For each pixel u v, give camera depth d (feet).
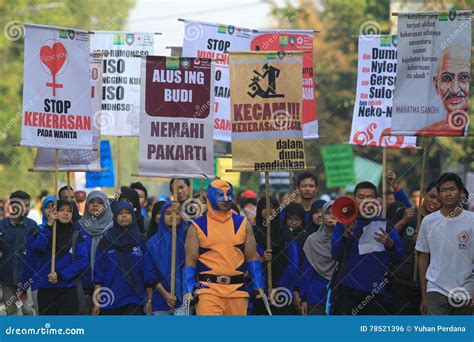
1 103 189.78
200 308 64.69
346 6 212.64
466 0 166.71
